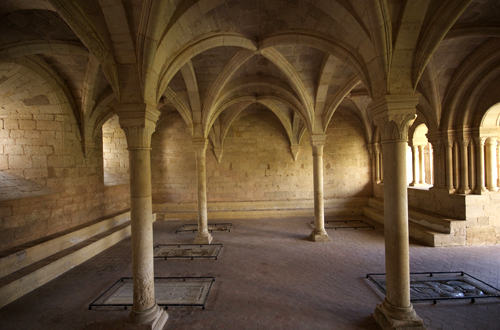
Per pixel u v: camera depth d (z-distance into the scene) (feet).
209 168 49.03
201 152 31.07
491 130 27.55
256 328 14.74
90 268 24.17
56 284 20.83
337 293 18.45
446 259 24.07
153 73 14.49
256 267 23.36
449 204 29.76
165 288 19.51
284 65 24.58
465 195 28.07
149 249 14.80
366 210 44.45
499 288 18.56
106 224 33.55
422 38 12.82
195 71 26.04
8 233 22.02
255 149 49.11
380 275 21.13
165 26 14.06
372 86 14.55
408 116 13.34
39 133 27.35
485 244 27.81
